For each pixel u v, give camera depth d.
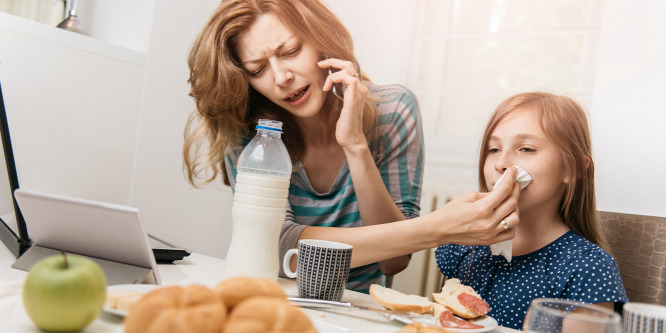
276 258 0.88
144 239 0.74
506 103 1.13
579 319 0.45
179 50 1.72
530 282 1.06
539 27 2.10
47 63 1.40
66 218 0.77
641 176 1.82
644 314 0.50
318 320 0.68
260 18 1.10
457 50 2.27
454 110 2.27
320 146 1.31
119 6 1.71
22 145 1.37
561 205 1.11
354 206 1.29
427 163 2.29
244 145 1.31
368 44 2.38
